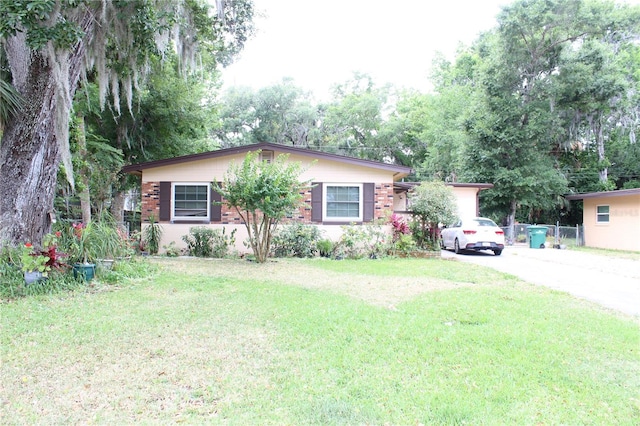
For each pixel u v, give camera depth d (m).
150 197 12.65
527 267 10.46
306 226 12.12
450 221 12.57
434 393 3.00
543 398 2.96
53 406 2.79
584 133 23.41
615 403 2.89
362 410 2.75
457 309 5.48
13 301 5.68
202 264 9.77
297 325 4.64
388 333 4.37
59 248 7.13
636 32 20.97
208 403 2.85
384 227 12.75
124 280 7.19
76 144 10.62
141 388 3.07
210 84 19.73
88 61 8.66
